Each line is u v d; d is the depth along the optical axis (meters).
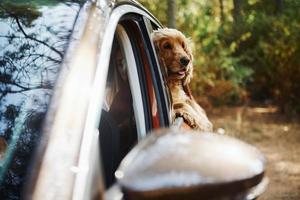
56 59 1.90
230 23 17.14
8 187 1.67
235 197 1.05
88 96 1.60
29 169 1.40
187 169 1.03
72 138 1.47
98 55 1.74
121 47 2.54
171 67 3.79
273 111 14.09
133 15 2.58
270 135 11.27
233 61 13.91
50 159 1.41
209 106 13.74
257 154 1.12
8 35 1.99
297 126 12.23
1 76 1.90
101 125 2.40
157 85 2.68
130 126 2.59
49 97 1.84
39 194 1.32
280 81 13.85
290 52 13.77
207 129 3.63
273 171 8.45
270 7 20.27
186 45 4.05
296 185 7.64
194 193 1.02
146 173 1.02
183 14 13.05
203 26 13.13
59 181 1.36
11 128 1.79
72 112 1.54
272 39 14.97
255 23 15.86
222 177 1.03
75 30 1.87
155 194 1.01
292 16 15.72
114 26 2.00
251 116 13.41
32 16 2.03
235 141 1.13
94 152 1.49
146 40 2.72
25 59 1.92
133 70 2.53
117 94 2.64
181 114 3.37
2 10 2.09
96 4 2.03
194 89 13.34
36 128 1.78
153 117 2.54
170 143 1.08
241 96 14.85
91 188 1.38
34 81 1.87
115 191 1.25
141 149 1.08
